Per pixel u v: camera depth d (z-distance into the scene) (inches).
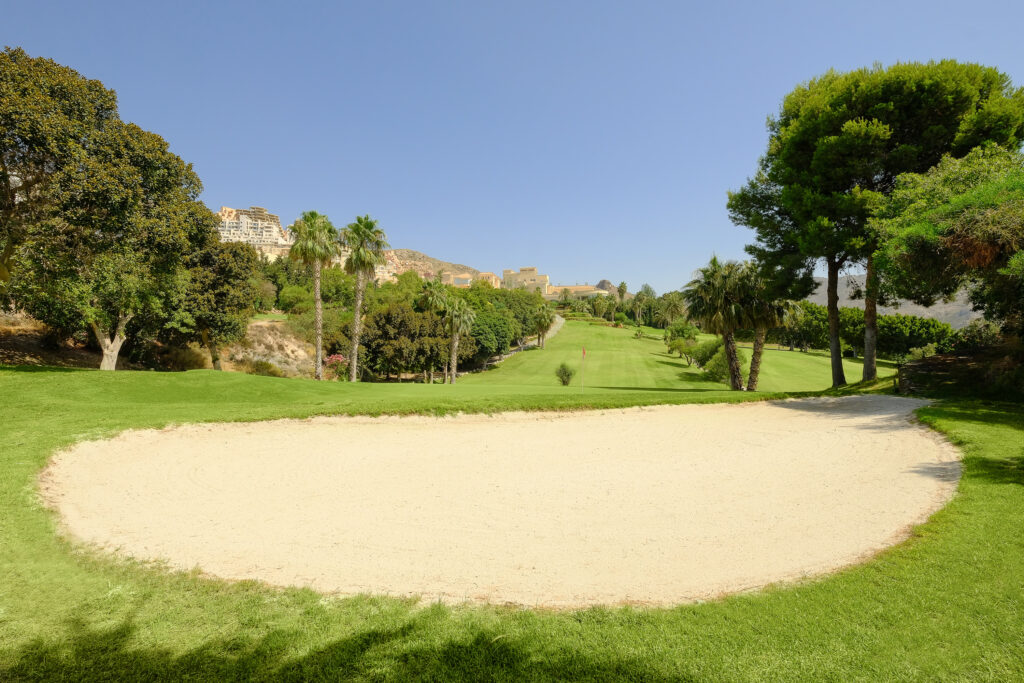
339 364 1838.1
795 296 884.0
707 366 1797.5
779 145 888.9
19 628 156.1
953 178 519.5
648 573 203.2
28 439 369.4
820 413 593.9
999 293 572.1
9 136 543.8
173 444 405.4
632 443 453.4
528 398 625.3
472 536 246.8
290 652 146.6
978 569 184.4
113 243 645.3
